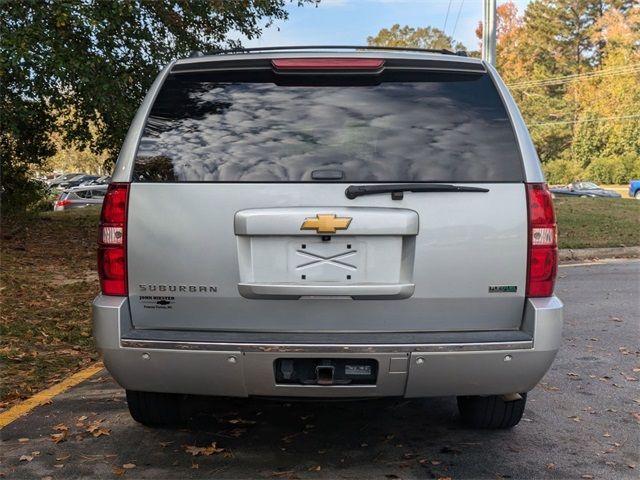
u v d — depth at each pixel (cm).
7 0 1003
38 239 1318
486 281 314
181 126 328
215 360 306
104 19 1091
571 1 7244
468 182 316
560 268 1123
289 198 311
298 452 371
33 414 430
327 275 312
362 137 324
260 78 338
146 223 315
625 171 6125
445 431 404
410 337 310
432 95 334
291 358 306
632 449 379
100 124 1396
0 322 661
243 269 312
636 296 852
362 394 311
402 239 312
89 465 353
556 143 7106
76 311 727
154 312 318
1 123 1136
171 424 403
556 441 390
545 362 313
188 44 1340
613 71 6619
